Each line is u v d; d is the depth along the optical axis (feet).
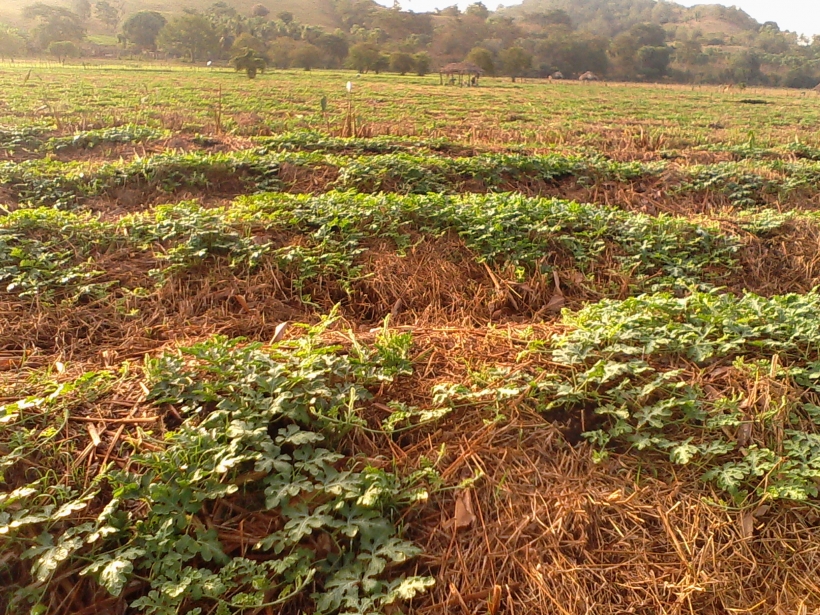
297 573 8.40
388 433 10.82
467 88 143.02
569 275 19.84
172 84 103.71
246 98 82.53
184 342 15.01
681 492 10.34
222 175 28.02
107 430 10.60
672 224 22.71
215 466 9.26
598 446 11.19
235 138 37.70
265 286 18.07
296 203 22.72
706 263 21.35
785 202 30.14
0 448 9.72
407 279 19.11
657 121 76.69
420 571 8.97
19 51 201.57
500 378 12.18
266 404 10.41
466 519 9.56
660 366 12.78
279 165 28.91
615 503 10.11
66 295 16.92
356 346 12.39
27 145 33.40
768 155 41.50
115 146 34.04
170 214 21.29
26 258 17.74
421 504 9.61
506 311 18.56
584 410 11.79
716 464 10.75
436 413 10.92
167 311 17.10
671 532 9.65
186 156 28.35
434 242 20.83
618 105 104.53
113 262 18.67
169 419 10.84
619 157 38.73
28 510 8.62
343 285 18.37
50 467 9.72
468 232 20.74
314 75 170.81
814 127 76.07
